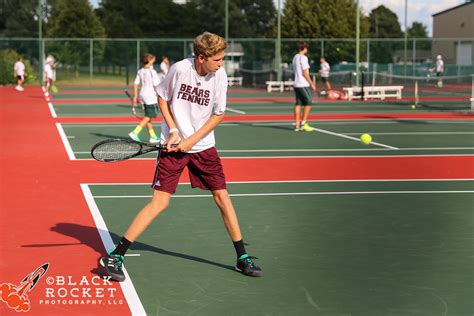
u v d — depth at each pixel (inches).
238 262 256.4
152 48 2208.4
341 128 795.4
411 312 216.2
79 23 2736.2
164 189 250.5
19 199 385.1
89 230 317.1
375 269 260.2
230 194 403.5
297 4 2299.5
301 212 355.9
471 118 924.6
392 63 2171.5
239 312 216.5
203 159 253.0
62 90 1780.3
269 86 1727.4
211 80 247.4
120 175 465.7
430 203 377.1
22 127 800.9
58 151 586.2
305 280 247.6
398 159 546.3
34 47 2130.9
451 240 300.4
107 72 2203.5
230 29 3909.9
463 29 2412.6
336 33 2269.9
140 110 1088.8
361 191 411.8
